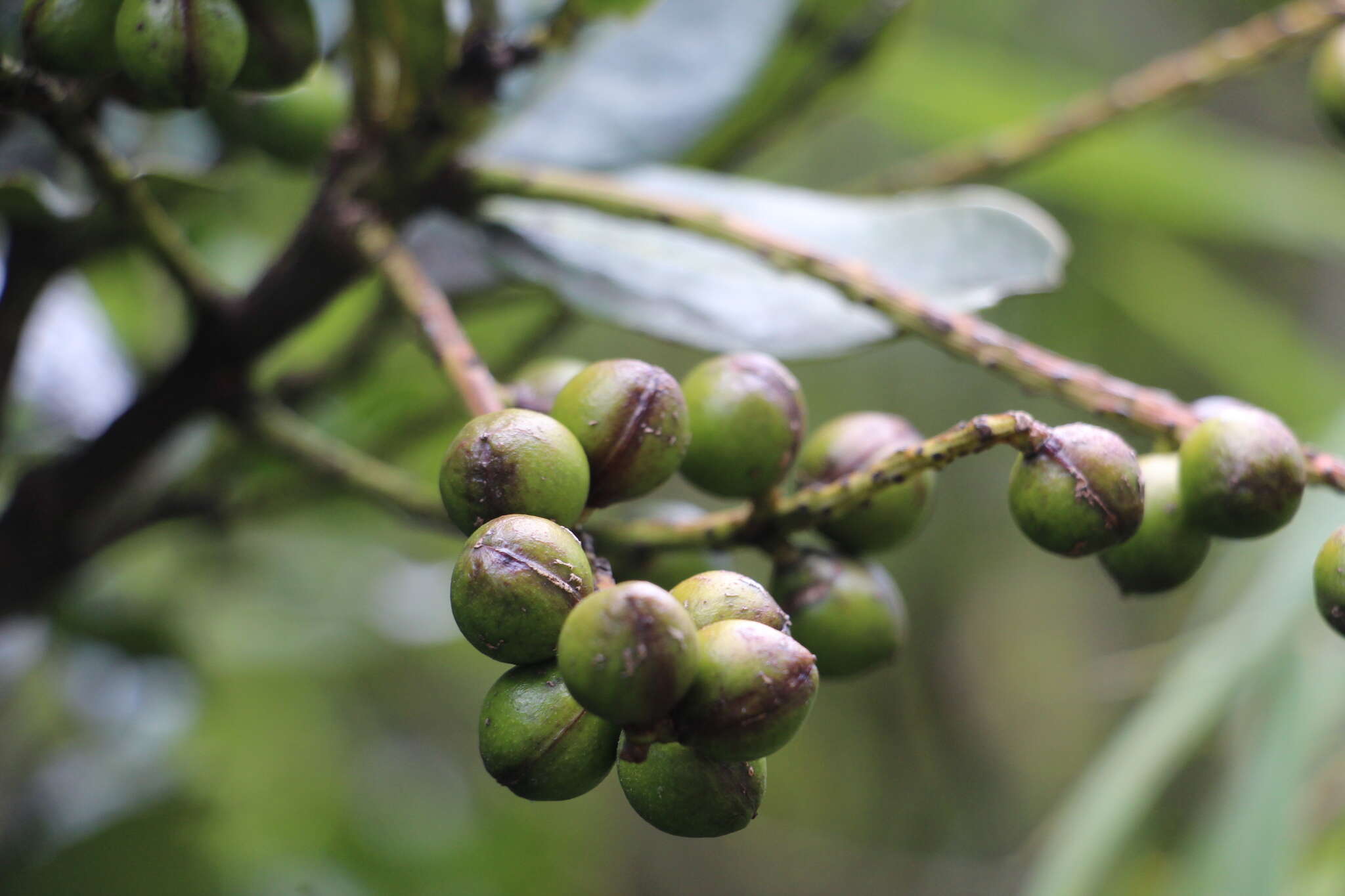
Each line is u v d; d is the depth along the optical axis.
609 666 0.36
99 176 0.44
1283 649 0.50
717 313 0.47
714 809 0.38
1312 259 1.07
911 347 1.08
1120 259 0.85
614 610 0.36
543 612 0.37
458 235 0.53
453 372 0.42
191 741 0.79
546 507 0.38
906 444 0.44
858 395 1.08
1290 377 0.81
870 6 0.54
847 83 0.57
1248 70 0.50
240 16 0.41
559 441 0.39
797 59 0.56
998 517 1.17
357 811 0.88
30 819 0.68
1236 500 0.41
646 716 0.36
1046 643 1.25
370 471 0.48
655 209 0.46
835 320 0.46
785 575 0.44
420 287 0.44
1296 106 1.08
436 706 1.17
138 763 0.71
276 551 0.73
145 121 0.55
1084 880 0.49
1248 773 0.50
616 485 0.40
